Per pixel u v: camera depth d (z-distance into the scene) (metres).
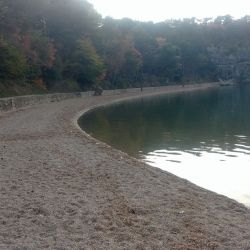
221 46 184.62
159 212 11.98
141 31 138.00
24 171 16.98
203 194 14.80
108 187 14.77
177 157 25.83
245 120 50.00
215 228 10.73
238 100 88.25
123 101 86.31
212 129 41.44
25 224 10.52
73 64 91.00
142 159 25.00
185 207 12.69
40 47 74.88
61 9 93.56
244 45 190.00
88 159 20.27
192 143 31.98
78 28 98.38
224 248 9.33
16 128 33.22
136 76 127.56
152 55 138.25
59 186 14.59
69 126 36.22
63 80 87.50
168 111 62.91
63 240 9.48
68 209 11.83
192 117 53.88
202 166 23.19
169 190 14.89
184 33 169.62
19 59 61.28
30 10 81.94
